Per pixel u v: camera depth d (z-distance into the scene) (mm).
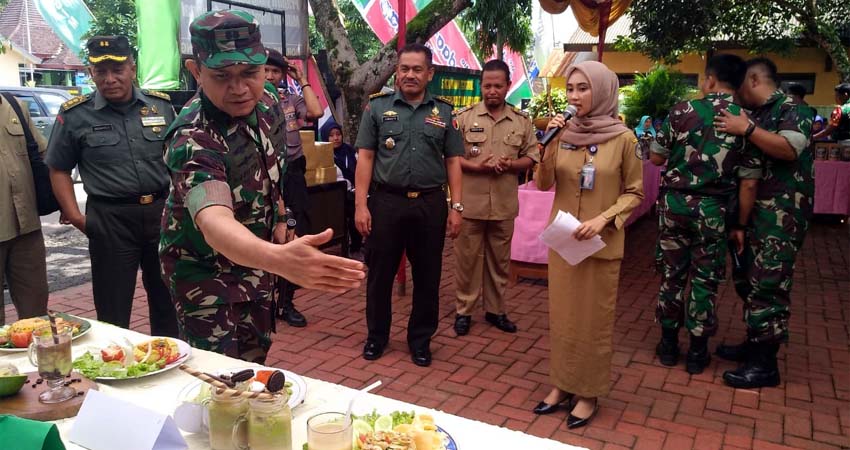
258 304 2311
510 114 4406
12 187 3367
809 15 11125
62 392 1716
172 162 1878
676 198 3688
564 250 2926
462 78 9242
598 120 3016
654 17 9992
